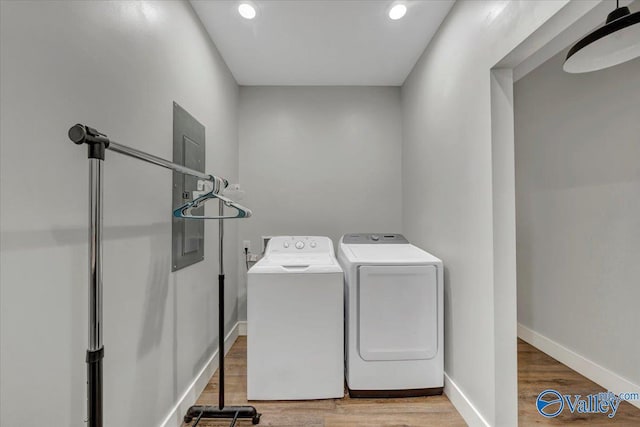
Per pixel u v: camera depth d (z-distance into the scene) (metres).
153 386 1.44
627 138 1.92
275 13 2.00
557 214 2.47
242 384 2.16
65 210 0.94
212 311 2.26
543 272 2.61
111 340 1.15
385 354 1.96
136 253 1.31
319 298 1.96
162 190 1.53
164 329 1.55
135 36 1.31
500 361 1.49
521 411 1.83
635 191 1.88
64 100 0.93
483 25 1.58
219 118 2.50
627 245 1.92
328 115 3.17
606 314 2.05
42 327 0.86
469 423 1.70
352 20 2.09
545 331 2.60
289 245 2.54
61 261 0.92
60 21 0.92
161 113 1.54
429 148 2.38
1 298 0.76
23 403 0.81
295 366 1.95
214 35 2.25
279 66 2.74
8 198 0.77
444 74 2.09
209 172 2.25
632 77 1.89
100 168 0.76
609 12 1.09
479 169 1.63
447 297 2.03
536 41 1.28
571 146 2.34
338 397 1.97
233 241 2.90
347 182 3.17
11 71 0.78
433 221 2.30
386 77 2.98
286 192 3.15
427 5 1.94
